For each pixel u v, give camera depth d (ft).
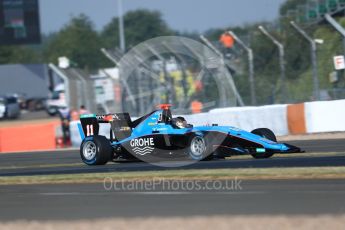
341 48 278.67
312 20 312.09
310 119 234.58
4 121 538.47
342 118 231.09
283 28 295.07
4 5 438.81
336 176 118.21
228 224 82.89
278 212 89.51
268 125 240.32
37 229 84.84
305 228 79.05
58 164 177.68
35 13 440.86
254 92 272.31
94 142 163.12
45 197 112.47
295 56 287.89
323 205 92.99
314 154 161.79
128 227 83.56
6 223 90.27
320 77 281.74
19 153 242.17
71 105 363.56
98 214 94.12
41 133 278.05
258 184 114.11
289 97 281.33
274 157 158.30
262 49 286.66
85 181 128.88
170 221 86.12
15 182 134.82
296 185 111.04
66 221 89.71
